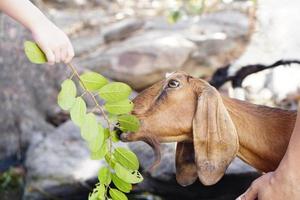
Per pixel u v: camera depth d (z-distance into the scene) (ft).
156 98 5.62
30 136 13.41
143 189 10.00
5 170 13.01
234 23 16.72
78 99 5.45
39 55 5.53
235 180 9.29
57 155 11.36
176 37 16.02
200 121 5.47
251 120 5.74
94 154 5.63
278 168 5.23
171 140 5.64
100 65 15.44
